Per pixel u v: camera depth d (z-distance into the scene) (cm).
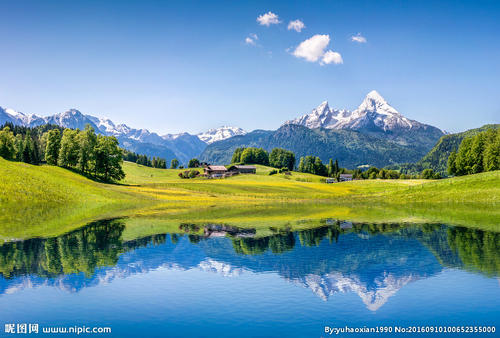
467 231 4725
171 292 2647
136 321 2194
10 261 3403
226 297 2545
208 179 19812
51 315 2278
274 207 8756
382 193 10869
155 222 5944
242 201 10488
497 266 3119
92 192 10012
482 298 2458
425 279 2839
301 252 3772
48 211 7319
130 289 2709
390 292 2609
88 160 12788
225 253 3744
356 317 2233
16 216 6494
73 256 3612
